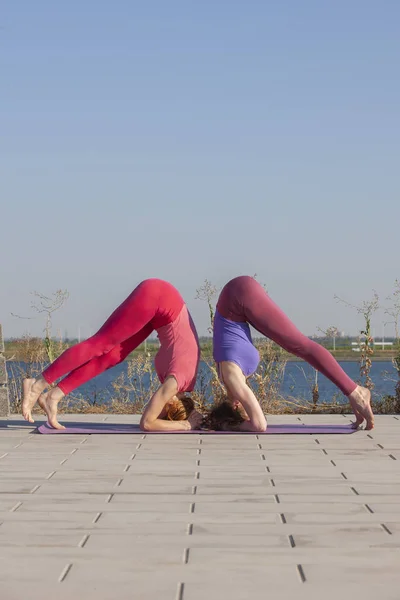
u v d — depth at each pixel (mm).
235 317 8180
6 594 3230
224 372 8039
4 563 3617
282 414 10156
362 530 4137
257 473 5766
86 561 3641
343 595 3199
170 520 4367
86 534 4086
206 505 4727
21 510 4613
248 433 7887
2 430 8266
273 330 8023
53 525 4266
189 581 3371
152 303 8039
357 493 5047
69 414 10094
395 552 3750
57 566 3572
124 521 4348
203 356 10297
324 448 6945
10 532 4125
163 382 8086
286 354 10602
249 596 3193
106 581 3377
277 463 6191
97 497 4957
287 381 11984
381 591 3240
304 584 3326
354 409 8008
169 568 3539
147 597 3191
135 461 6309
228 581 3369
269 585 3314
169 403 8125
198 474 5730
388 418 9211
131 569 3527
